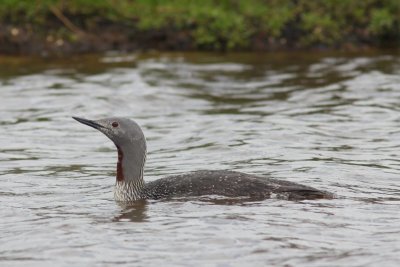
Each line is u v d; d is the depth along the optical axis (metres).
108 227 11.76
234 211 12.15
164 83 22.42
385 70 23.58
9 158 16.25
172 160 15.94
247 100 20.84
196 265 10.40
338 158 15.59
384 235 11.29
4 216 12.47
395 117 18.80
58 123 18.84
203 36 26.27
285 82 22.53
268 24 26.69
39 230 11.71
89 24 26.45
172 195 12.82
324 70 23.77
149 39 26.45
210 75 23.39
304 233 11.36
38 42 25.88
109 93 21.28
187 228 11.59
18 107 20.11
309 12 27.14
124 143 13.01
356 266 10.31
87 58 25.22
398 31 27.00
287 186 12.75
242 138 17.27
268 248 10.88
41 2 26.36
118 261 10.57
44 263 10.57
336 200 12.68
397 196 12.99
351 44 26.81
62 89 21.64
